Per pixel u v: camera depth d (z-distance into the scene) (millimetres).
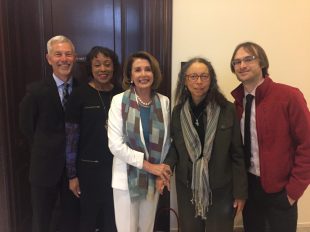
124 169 1680
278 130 1619
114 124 1652
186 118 1685
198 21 2160
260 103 1657
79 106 1787
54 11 2195
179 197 1788
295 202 1649
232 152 1690
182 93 1753
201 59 1672
